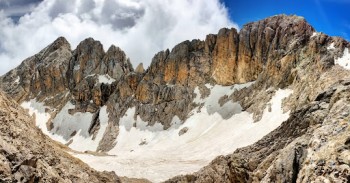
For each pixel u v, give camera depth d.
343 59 143.62
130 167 119.62
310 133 41.41
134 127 199.25
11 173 33.34
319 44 156.88
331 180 31.75
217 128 164.38
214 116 178.00
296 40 171.00
